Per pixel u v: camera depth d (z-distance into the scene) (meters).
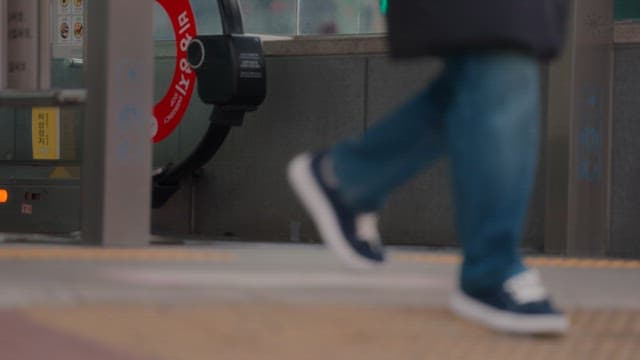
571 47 11.88
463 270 4.28
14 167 20.67
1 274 5.29
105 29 9.76
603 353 3.62
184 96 19.56
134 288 4.62
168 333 3.60
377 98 18.14
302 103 18.75
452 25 4.23
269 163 19.05
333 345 3.49
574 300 4.56
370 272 5.66
